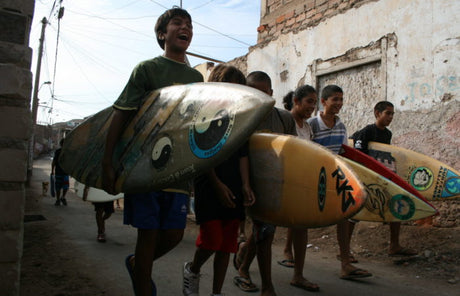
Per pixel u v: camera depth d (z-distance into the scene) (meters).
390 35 5.75
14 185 2.09
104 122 2.56
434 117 5.13
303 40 7.38
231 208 2.41
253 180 2.66
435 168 4.32
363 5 6.21
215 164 1.83
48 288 3.03
